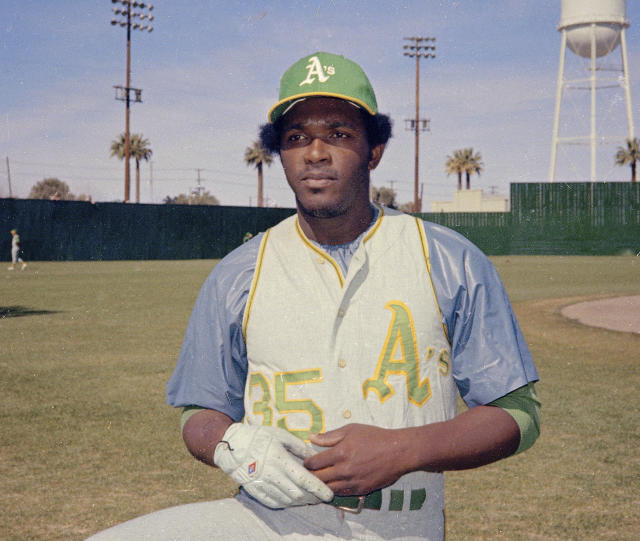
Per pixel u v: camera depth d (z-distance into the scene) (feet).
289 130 4.04
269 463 3.54
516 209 141.08
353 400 3.84
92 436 15.78
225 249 127.34
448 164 233.96
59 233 108.78
